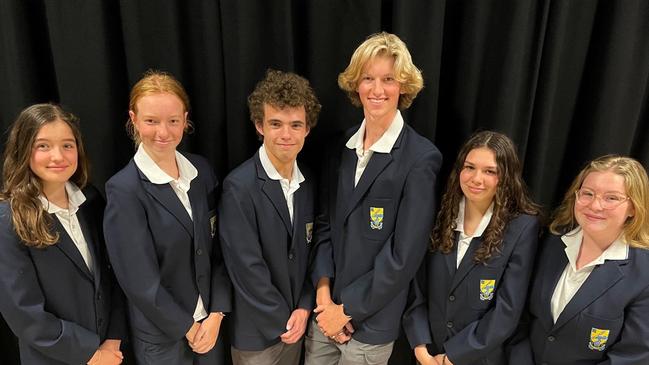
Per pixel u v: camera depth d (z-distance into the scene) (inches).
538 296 56.6
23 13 60.7
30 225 49.2
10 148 50.0
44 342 51.4
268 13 61.4
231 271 58.7
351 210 58.1
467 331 58.3
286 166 57.6
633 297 51.1
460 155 57.8
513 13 61.7
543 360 57.1
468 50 64.6
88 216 55.2
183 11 62.5
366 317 59.6
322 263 62.4
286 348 65.1
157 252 55.0
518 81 64.4
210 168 60.9
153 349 57.1
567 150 72.7
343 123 67.4
